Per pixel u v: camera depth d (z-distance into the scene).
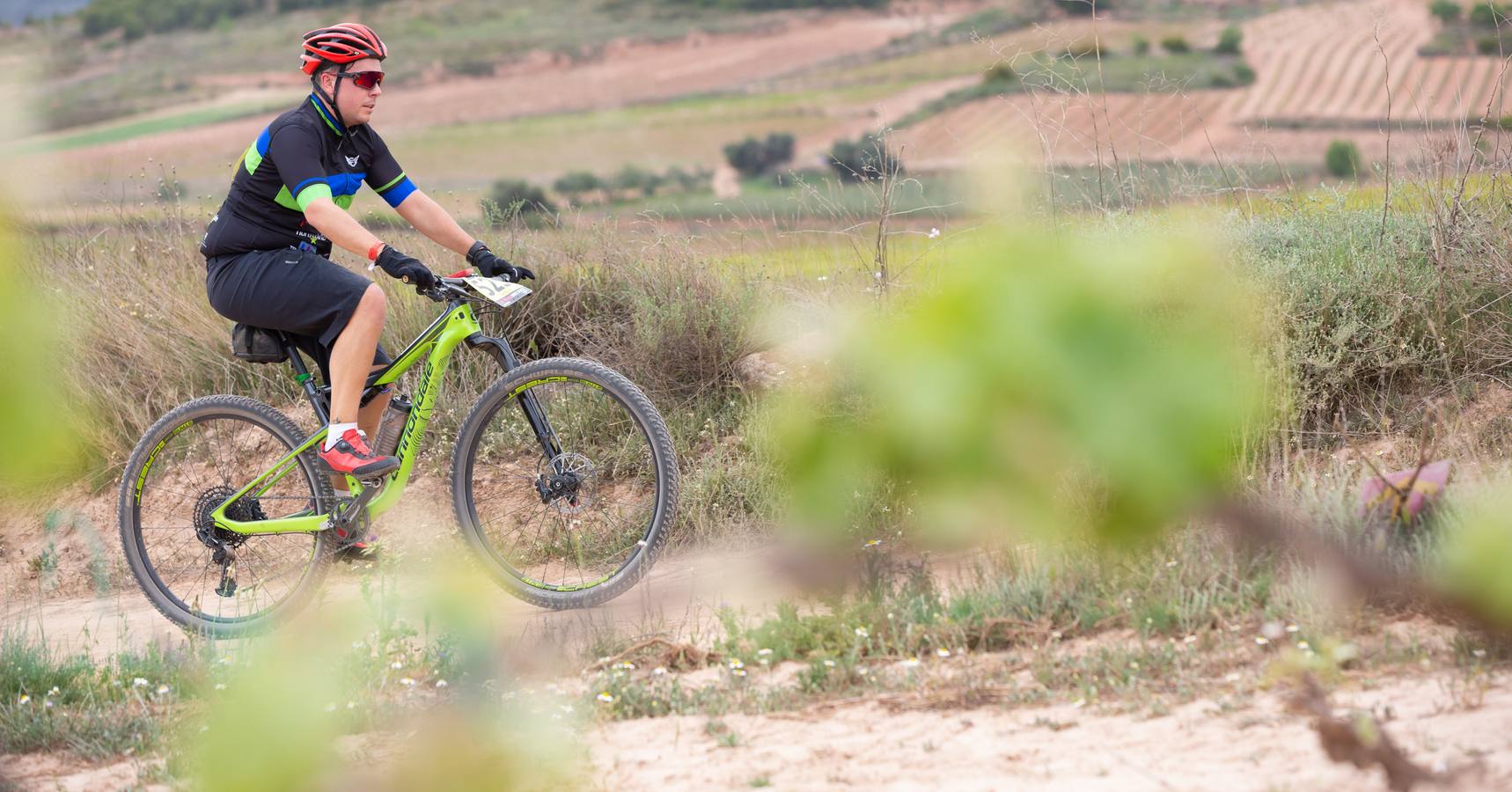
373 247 9.73
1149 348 0.99
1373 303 11.87
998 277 1.02
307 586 10.75
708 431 12.98
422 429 10.73
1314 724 4.26
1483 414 10.88
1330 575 1.30
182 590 11.53
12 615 12.35
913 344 1.03
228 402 11.15
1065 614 8.38
